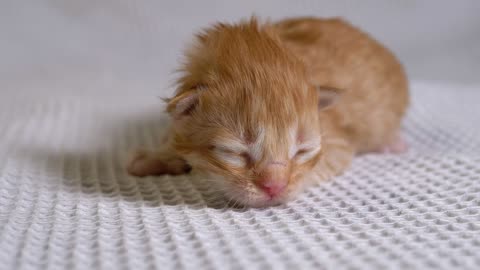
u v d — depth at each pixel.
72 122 0.33
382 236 0.20
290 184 0.22
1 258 0.19
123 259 0.19
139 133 0.31
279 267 0.18
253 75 0.22
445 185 0.24
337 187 0.24
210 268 0.18
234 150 0.22
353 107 0.28
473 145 0.28
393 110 0.30
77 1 0.45
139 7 0.45
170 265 0.19
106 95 0.39
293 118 0.22
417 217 0.21
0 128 0.31
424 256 0.19
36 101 0.36
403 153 0.28
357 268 0.18
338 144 0.26
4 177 0.24
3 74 0.44
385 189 0.24
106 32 0.45
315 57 0.27
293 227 0.21
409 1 0.45
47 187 0.24
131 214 0.22
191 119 0.23
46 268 0.19
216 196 0.23
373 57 0.29
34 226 0.21
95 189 0.24
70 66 0.45
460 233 0.20
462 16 0.46
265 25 0.25
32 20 0.45
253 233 0.20
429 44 0.46
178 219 0.21
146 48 0.46
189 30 0.45
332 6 0.45
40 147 0.28
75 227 0.21
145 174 0.25
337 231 0.20
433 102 0.35
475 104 0.34
